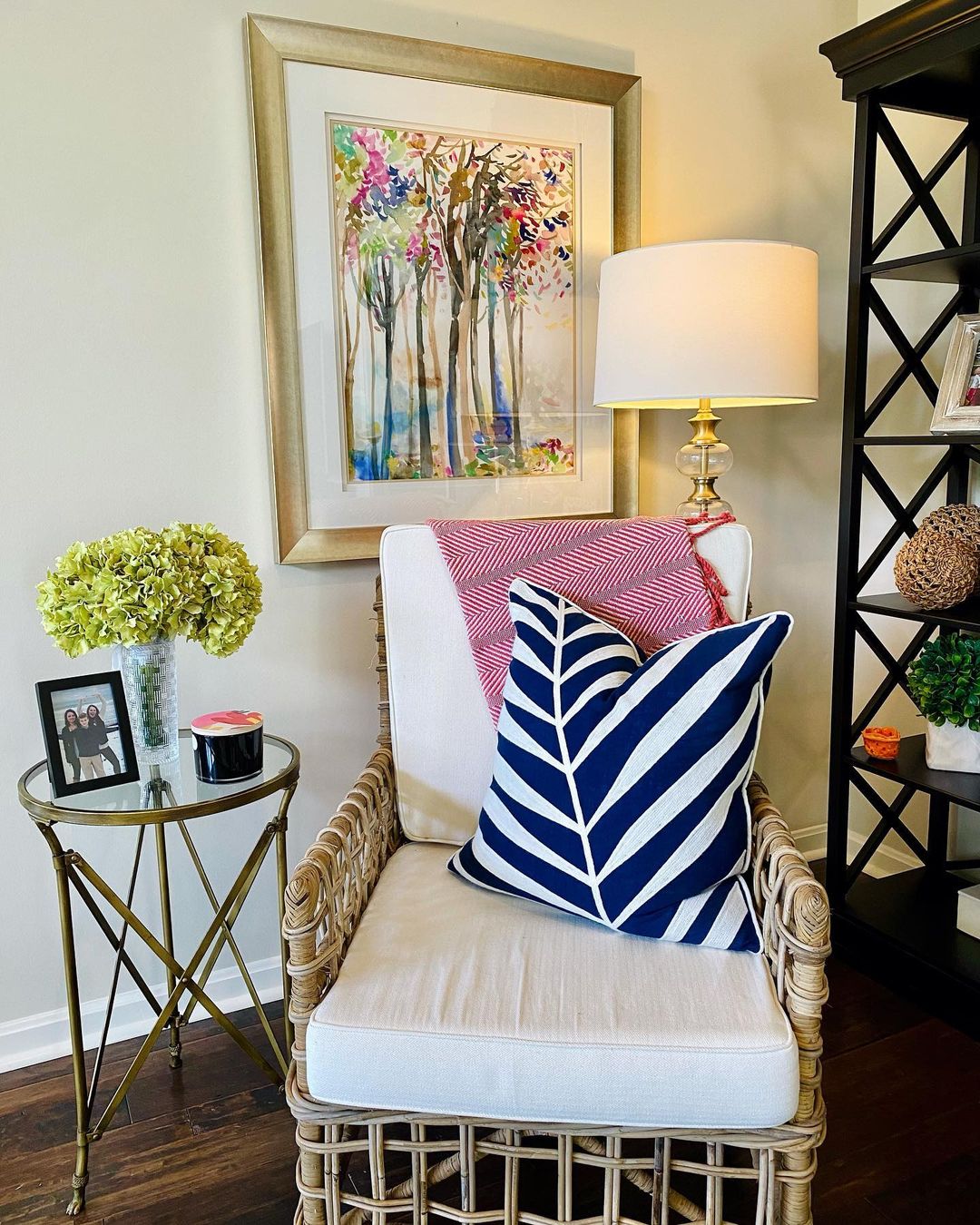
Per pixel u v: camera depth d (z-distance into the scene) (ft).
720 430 7.16
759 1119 3.38
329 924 3.78
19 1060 5.60
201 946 4.92
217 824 5.96
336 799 6.29
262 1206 4.53
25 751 5.39
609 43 6.38
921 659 6.27
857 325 6.10
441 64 5.74
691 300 5.20
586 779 4.11
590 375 6.57
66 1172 4.77
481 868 4.44
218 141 5.40
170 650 4.72
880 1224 4.41
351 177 5.62
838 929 6.64
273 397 5.61
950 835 7.23
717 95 6.80
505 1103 3.44
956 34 5.25
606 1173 3.58
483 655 4.92
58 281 5.12
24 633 5.30
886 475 7.50
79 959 5.70
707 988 3.65
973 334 5.86
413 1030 3.46
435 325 6.01
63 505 5.30
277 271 5.51
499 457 6.34
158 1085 5.43
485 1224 4.47
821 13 7.13
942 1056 5.60
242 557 4.91
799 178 7.23
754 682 4.06
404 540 5.08
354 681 6.22
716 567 4.99
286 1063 5.41
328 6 5.55
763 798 4.40
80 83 5.03
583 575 4.92
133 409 5.39
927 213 6.22
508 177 6.07
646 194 6.64
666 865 3.95
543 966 3.82
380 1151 3.63
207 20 5.27
